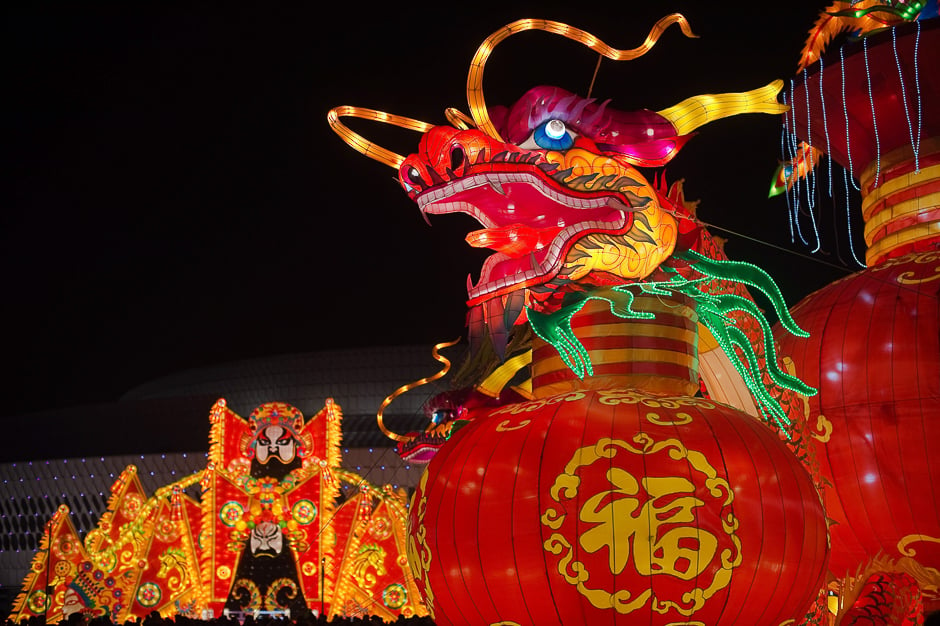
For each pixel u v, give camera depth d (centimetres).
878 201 757
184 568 1404
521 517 537
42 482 4119
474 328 621
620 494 526
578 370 605
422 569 589
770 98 667
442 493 575
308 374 4541
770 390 686
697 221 647
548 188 584
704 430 554
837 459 679
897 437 655
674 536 520
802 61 819
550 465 541
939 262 696
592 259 594
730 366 692
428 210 621
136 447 4072
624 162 614
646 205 606
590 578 522
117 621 1362
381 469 3438
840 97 754
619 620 521
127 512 1402
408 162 612
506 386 723
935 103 715
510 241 618
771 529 538
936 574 657
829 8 806
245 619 1379
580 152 598
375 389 4409
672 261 624
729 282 679
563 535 527
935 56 702
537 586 532
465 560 554
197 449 4000
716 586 523
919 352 660
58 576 1362
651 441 542
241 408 4681
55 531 1380
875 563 681
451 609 575
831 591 708
